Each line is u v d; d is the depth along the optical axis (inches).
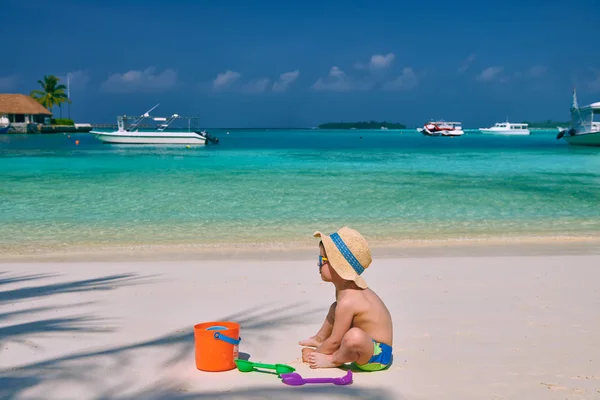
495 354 180.9
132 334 203.5
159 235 457.1
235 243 425.7
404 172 1065.5
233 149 2068.2
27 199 661.9
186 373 165.2
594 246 415.2
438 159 1515.7
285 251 395.5
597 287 279.0
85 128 5054.1
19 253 387.5
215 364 165.3
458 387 154.3
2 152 1729.8
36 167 1141.1
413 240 440.8
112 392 151.0
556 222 528.1
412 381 158.9
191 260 362.0
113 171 1053.8
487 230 486.3
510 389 152.6
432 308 239.8
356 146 2566.4
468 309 237.8
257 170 1093.1
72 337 199.3
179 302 251.0
